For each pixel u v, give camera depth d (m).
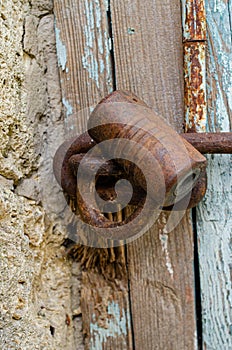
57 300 0.81
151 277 0.81
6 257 0.73
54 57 0.82
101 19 0.81
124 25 0.80
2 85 0.74
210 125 0.79
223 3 0.78
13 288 0.73
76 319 0.83
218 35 0.78
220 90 0.79
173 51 0.79
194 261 0.80
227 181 0.79
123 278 0.82
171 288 0.81
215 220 0.80
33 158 0.79
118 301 0.82
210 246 0.80
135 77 0.80
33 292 0.77
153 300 0.82
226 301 0.80
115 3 0.80
